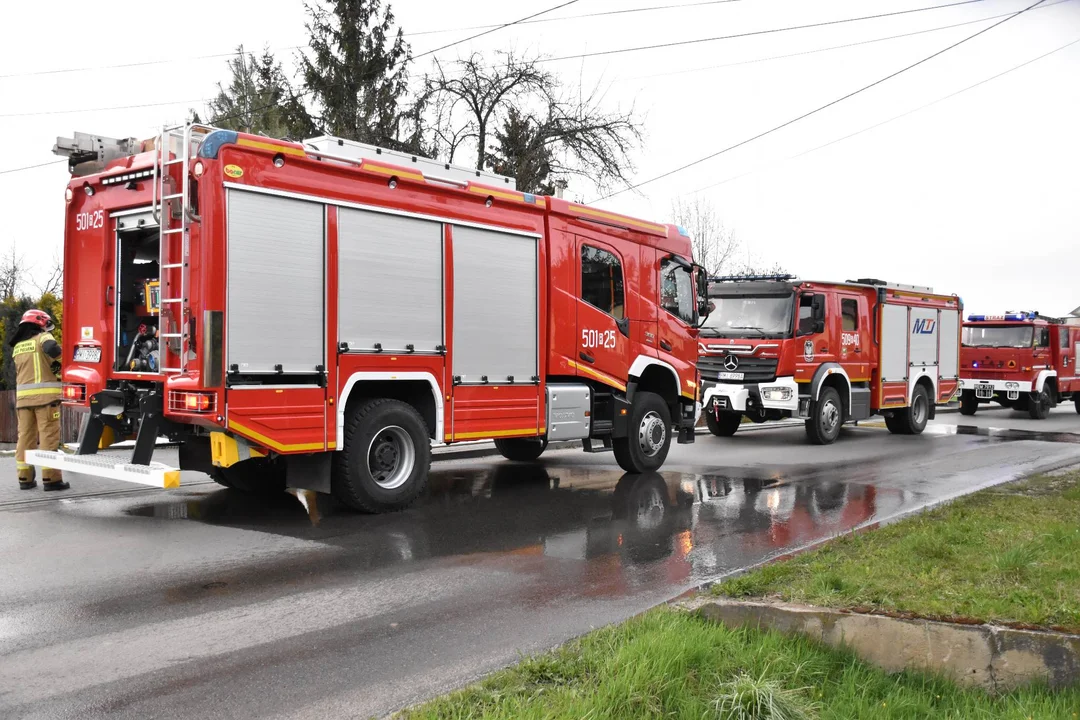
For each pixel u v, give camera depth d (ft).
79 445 26.27
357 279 25.43
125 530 23.86
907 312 57.93
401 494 26.86
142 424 23.67
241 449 23.18
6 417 43.24
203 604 17.29
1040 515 24.09
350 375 25.21
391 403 26.61
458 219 28.32
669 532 24.66
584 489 32.17
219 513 26.37
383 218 26.20
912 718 11.46
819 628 14.08
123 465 23.59
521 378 30.55
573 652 13.87
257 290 23.08
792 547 22.77
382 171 26.02
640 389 38.40
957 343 63.93
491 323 29.50
